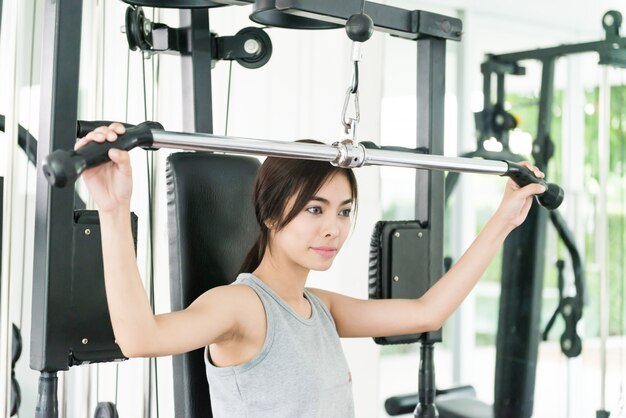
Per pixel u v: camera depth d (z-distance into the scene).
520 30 2.95
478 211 3.06
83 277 1.39
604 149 2.69
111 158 1.09
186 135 1.19
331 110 3.21
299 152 1.29
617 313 2.74
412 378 3.26
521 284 2.94
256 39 1.87
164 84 2.89
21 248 2.55
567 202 2.82
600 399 2.75
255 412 1.45
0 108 2.22
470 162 1.55
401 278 1.83
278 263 1.55
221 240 1.67
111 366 2.81
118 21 2.80
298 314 1.54
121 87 2.81
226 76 3.21
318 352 1.54
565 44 2.78
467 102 3.06
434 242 1.89
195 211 1.65
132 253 1.18
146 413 2.02
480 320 3.06
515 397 2.95
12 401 2.21
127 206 1.16
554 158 2.84
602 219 2.70
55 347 1.36
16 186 2.54
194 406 1.60
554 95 2.83
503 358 2.98
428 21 1.79
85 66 2.78
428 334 1.84
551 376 2.88
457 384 3.10
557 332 2.87
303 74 3.27
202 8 1.74
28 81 2.52
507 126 2.95
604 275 2.70
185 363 1.61
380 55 3.16
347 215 1.56
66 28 1.36
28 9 2.52
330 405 1.52
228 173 1.70
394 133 3.19
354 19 1.28
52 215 1.35
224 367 1.46
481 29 3.03
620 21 2.65
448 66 3.09
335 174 1.51
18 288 2.51
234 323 1.42
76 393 2.69
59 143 1.35
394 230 1.82
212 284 1.65
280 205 1.50
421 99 1.87
